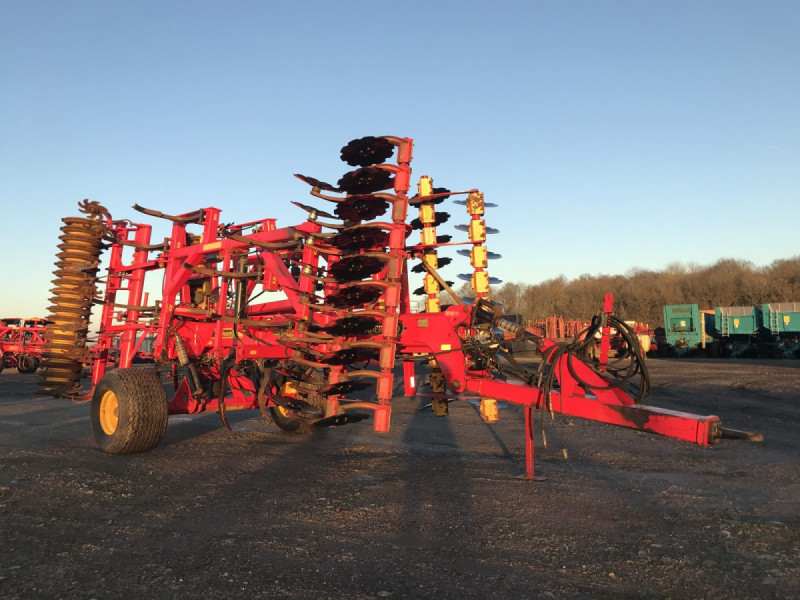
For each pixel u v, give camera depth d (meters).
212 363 7.75
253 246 6.94
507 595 2.96
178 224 7.88
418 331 6.03
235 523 4.11
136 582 3.09
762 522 4.08
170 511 4.39
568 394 5.16
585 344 5.08
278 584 3.07
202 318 7.89
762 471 5.69
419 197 6.91
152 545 3.66
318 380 6.89
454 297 6.23
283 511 4.40
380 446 7.29
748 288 57.88
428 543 3.71
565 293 67.00
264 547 3.62
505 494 4.88
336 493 4.93
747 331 30.97
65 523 4.09
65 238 8.09
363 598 2.91
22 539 3.76
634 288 65.00
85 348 8.19
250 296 7.70
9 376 20.92
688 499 4.70
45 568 3.28
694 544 3.66
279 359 7.20
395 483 5.29
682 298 61.00
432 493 4.93
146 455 6.50
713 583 3.09
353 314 5.47
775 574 3.19
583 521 4.14
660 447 7.06
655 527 4.00
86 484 5.14
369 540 3.77
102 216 8.33
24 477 5.37
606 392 5.11
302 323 6.24
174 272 7.82
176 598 2.90
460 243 6.72
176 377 7.70
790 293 54.66
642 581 3.12
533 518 4.21
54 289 8.14
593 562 3.38
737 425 8.57
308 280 6.25
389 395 5.40
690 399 11.88
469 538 3.80
